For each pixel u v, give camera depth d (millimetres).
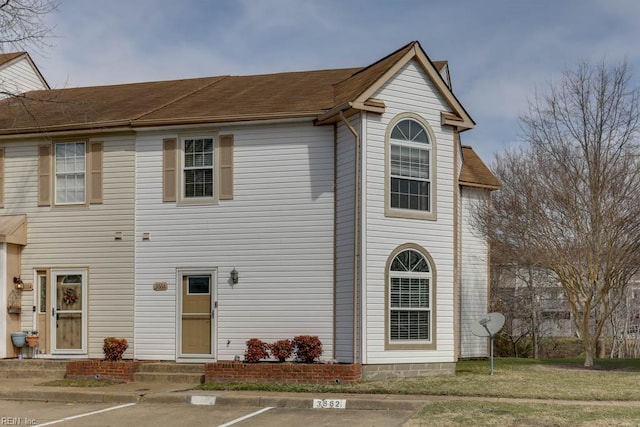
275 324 16875
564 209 19703
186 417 12070
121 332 17734
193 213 17609
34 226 18547
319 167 16953
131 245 17859
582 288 19469
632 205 18953
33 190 18672
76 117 18953
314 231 16828
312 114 16719
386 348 15734
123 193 18016
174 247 17656
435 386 14219
